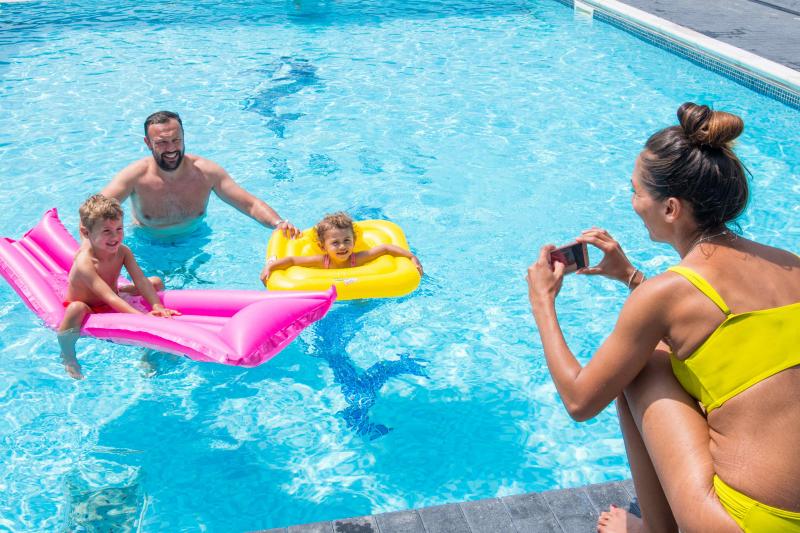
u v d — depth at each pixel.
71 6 11.43
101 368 4.14
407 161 6.68
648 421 2.02
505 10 11.59
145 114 7.58
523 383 4.09
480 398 3.97
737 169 1.96
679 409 1.98
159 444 3.63
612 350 2.00
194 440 3.66
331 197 6.04
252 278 4.93
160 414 3.82
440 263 5.16
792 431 1.79
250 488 3.39
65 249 4.45
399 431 3.74
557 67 9.11
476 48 9.78
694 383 1.94
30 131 7.14
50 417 3.78
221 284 4.85
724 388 1.87
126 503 3.29
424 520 2.84
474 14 11.34
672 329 1.92
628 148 6.97
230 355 3.39
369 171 6.49
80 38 9.94
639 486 2.24
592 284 4.95
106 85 8.32
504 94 8.24
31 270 4.30
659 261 5.19
